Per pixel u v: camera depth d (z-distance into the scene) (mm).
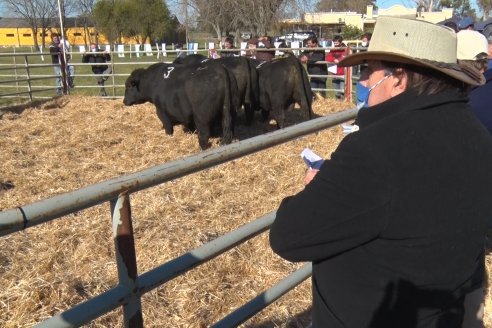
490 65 3371
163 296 3457
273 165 6574
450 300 1465
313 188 1381
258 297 2289
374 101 1512
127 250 1603
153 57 36625
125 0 45875
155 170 1660
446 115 1407
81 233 4379
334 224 1339
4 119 10594
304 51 13344
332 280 1463
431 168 1325
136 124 9688
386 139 1339
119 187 1543
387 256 1360
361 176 1316
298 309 3350
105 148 7977
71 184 6191
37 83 19609
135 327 1687
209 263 3775
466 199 1363
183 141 8391
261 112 10797
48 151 7754
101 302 1563
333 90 12539
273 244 1454
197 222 4738
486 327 3158
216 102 7891
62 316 1487
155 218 4770
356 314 1431
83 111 11359
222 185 5781
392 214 1311
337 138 7863
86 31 53781
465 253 1417
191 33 44656
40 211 1351
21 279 3625
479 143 1420
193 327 3203
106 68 15758
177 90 8062
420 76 1422
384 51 1419
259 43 15781
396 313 1398
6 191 5887
